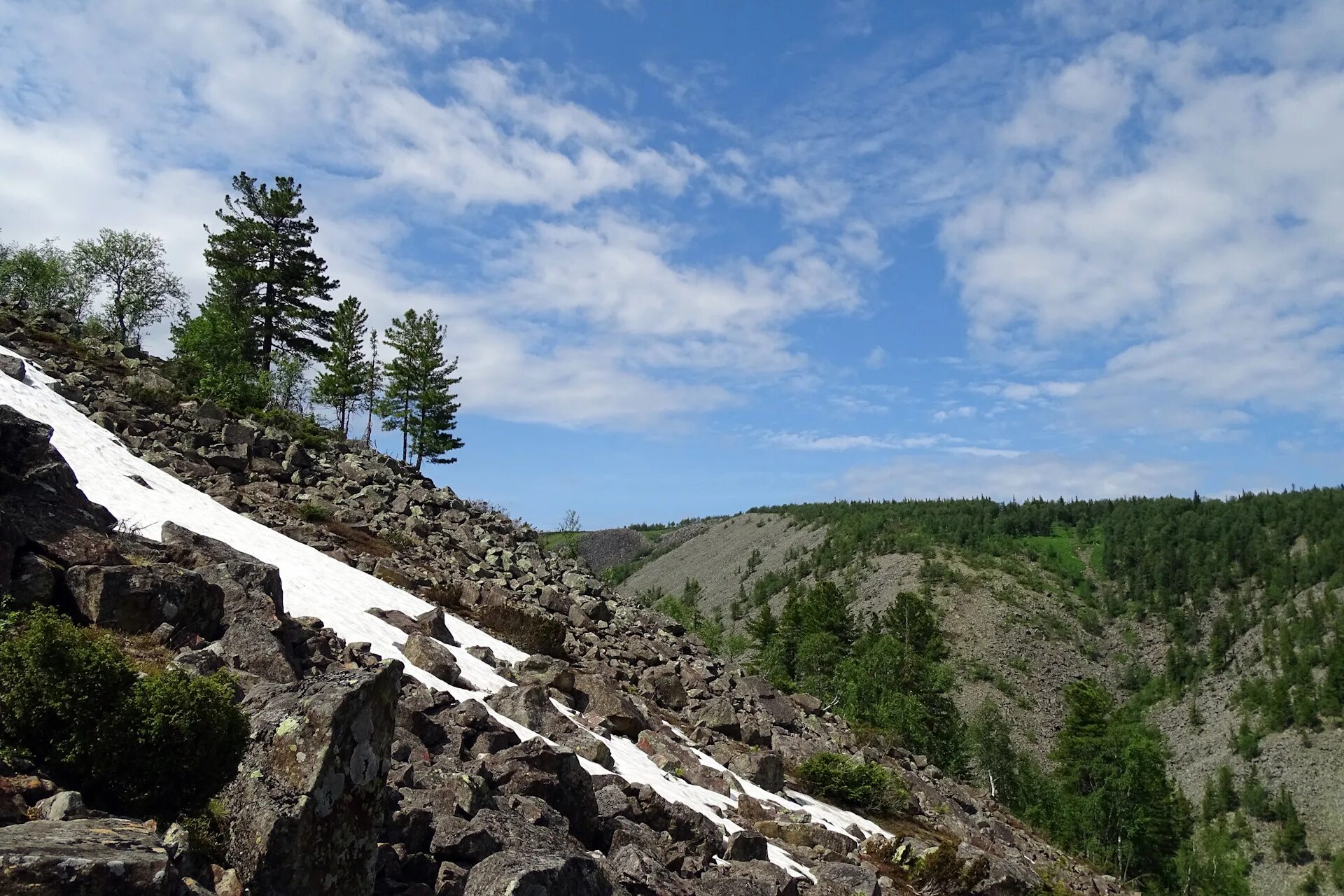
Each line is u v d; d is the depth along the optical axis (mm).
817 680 83000
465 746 13898
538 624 27219
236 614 13070
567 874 9523
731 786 21906
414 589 27047
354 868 7949
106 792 7355
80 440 21484
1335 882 126688
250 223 62781
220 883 7008
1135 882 75812
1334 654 178500
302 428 42188
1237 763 160625
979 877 22500
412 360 78438
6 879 5250
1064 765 92938
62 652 7426
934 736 77438
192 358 43500
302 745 7801
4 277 49875
